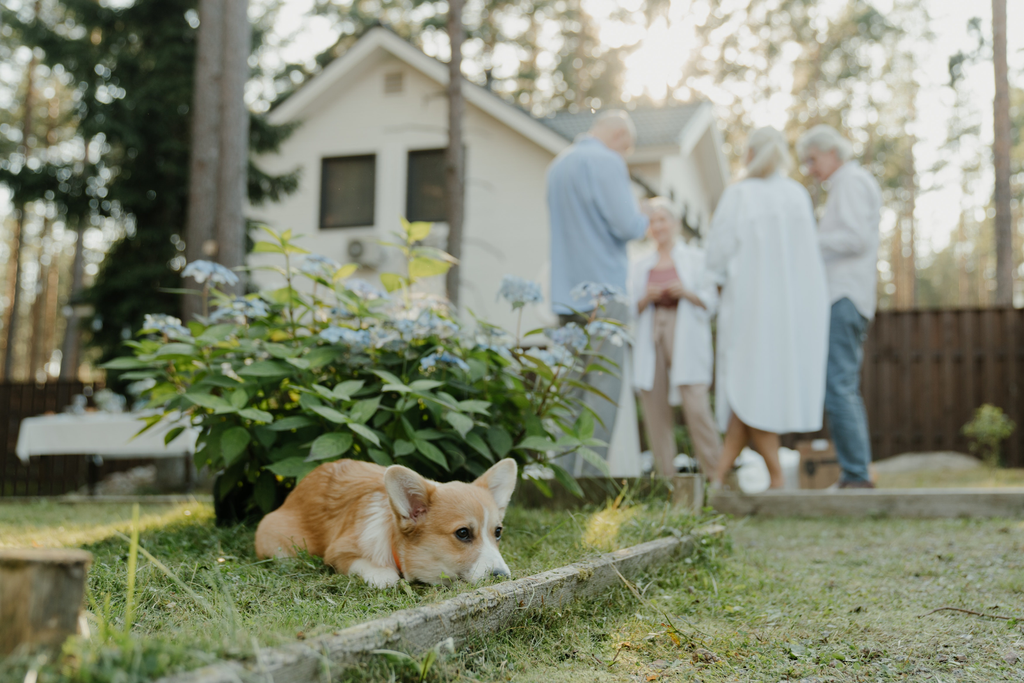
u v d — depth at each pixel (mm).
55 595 1142
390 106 14008
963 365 11547
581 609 2387
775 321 5324
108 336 12031
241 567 2697
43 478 13352
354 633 1567
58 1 12367
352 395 3439
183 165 12125
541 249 13047
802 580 3117
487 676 1808
